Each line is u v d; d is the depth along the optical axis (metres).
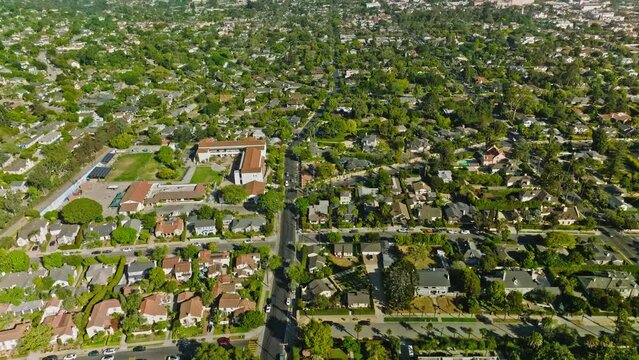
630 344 167.38
